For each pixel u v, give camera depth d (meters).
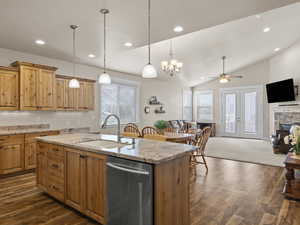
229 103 9.38
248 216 2.36
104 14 2.64
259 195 2.94
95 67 5.72
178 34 3.34
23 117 4.26
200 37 4.89
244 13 2.62
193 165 4.07
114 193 1.94
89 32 3.23
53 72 4.38
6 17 2.72
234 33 5.02
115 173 1.92
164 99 8.51
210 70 8.05
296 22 4.98
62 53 4.40
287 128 6.29
